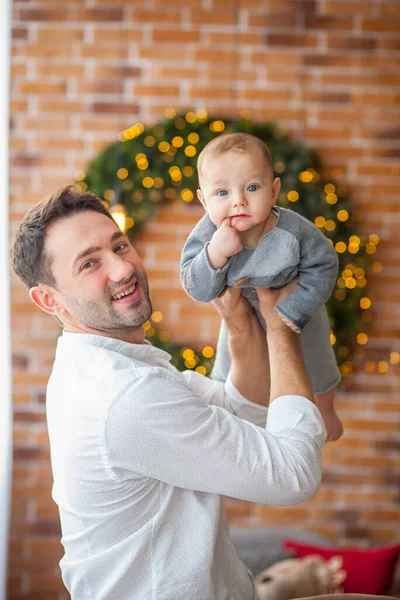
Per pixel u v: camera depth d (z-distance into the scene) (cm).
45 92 375
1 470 354
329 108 378
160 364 161
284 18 375
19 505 373
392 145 379
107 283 153
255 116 376
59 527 373
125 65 375
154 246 376
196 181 370
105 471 145
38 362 374
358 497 380
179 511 149
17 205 375
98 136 375
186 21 374
